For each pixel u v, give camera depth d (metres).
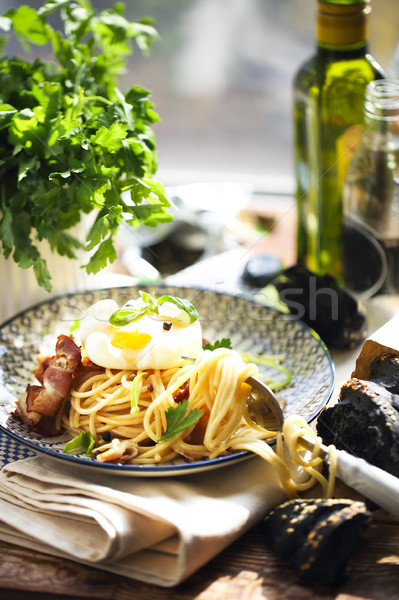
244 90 3.00
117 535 1.19
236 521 1.24
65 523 1.29
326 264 2.11
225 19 2.86
